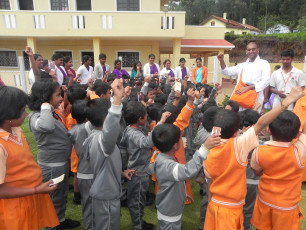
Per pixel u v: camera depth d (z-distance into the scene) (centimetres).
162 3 1561
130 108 252
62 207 254
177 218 197
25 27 1062
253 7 5109
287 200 190
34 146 483
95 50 1120
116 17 1070
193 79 783
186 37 1307
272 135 194
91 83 381
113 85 171
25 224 174
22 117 173
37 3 1173
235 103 291
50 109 215
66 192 257
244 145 176
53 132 233
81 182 236
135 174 250
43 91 226
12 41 1203
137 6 1189
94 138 204
